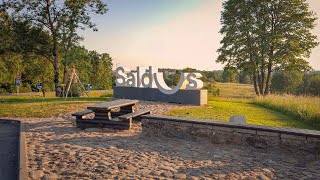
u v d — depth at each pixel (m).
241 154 5.87
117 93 20.20
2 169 5.27
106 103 9.72
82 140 7.15
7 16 27.17
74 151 6.02
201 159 5.54
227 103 18.83
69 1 26.39
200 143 6.75
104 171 4.79
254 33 31.81
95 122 8.90
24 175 4.55
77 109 13.27
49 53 27.75
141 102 17.22
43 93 42.03
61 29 26.45
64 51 27.64
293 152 5.71
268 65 33.25
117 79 20.44
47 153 5.88
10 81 47.81
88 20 26.88
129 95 19.59
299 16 30.59
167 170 4.87
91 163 5.20
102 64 78.19
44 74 40.78
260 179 4.47
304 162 5.36
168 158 5.59
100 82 75.19
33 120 10.61
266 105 18.55
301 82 59.31
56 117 11.30
